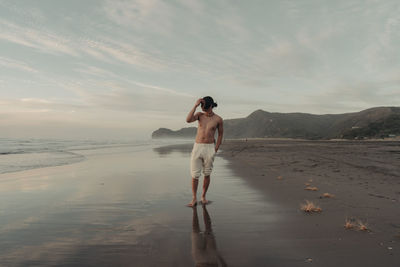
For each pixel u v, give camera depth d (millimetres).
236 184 6266
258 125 192625
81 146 31234
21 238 2789
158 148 28062
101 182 6508
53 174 7906
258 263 2180
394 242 2629
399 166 9469
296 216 3609
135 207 4133
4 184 6223
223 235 2859
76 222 3359
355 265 2135
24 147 26156
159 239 2744
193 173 4391
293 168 9406
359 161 11594
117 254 2363
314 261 2211
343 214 3674
